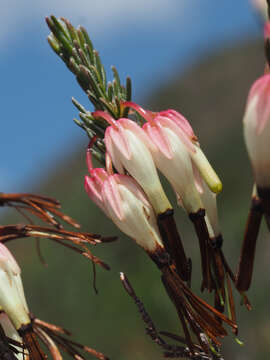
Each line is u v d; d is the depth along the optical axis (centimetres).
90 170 22
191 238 112
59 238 22
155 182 22
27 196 23
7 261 22
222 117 204
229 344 80
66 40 23
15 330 22
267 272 92
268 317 82
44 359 22
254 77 234
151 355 93
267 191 20
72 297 107
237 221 104
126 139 22
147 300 96
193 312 22
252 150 20
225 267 22
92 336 101
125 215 22
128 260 109
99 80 23
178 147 22
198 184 22
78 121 23
